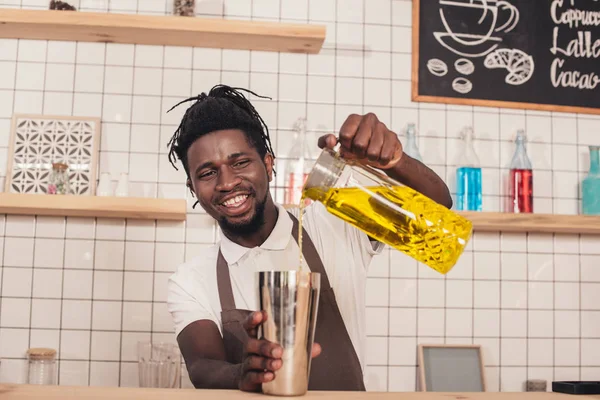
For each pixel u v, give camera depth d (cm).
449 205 130
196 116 131
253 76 243
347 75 247
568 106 256
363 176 97
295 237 145
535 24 258
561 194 254
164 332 231
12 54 237
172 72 240
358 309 142
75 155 233
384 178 98
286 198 234
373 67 249
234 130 129
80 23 218
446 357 238
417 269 242
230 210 131
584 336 248
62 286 230
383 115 248
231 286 143
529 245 248
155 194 236
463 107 252
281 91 243
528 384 238
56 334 228
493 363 242
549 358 245
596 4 262
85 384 228
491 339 243
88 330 229
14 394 72
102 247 232
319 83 246
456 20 254
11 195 211
